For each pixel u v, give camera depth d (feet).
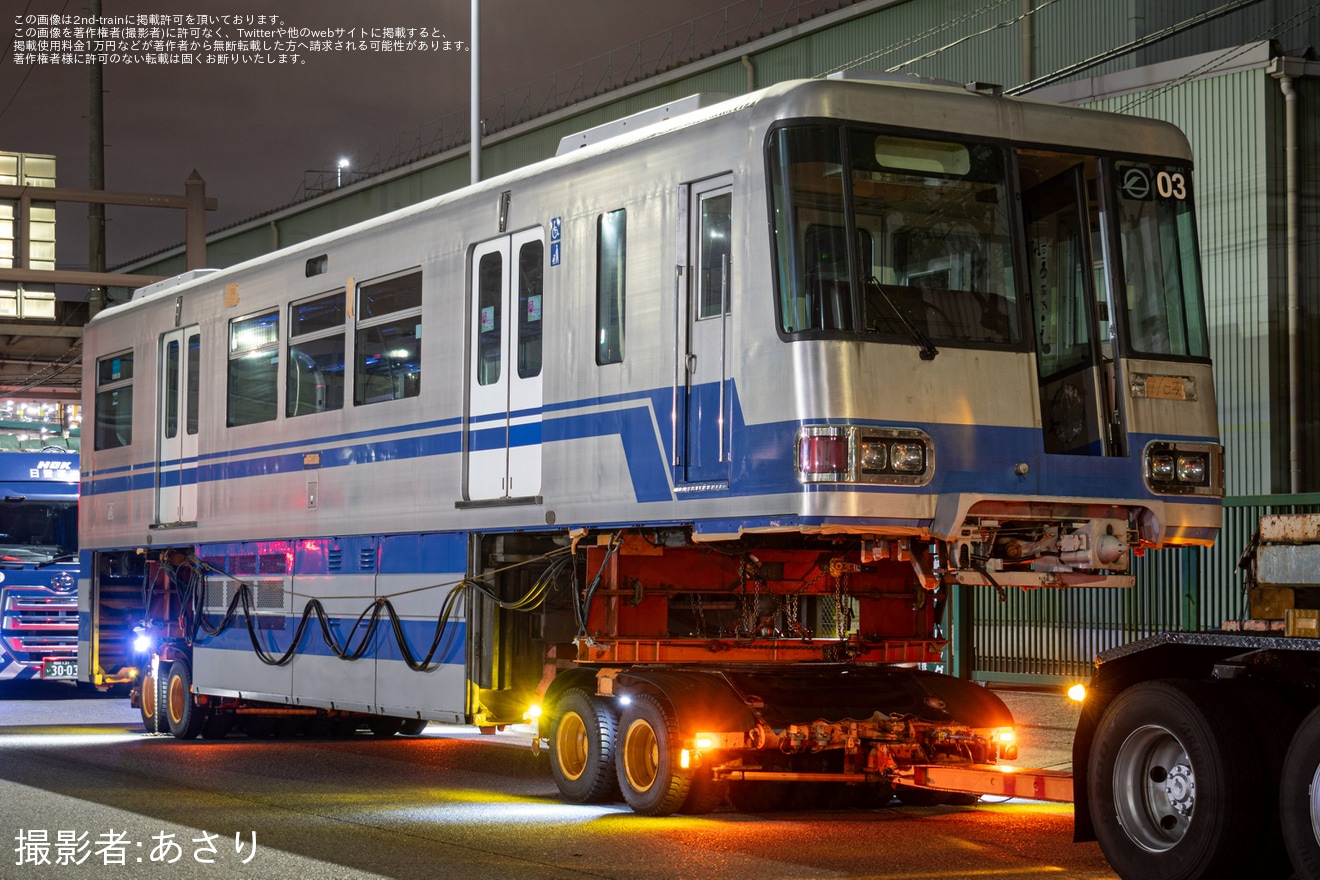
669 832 30.99
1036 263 34.06
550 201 37.42
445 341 40.60
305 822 32.58
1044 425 33.06
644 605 35.60
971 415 30.83
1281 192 75.15
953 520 30.17
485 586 39.29
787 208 30.81
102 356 59.47
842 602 36.63
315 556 45.55
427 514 40.78
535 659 39.73
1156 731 23.93
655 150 34.37
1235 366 76.13
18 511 72.74
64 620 69.15
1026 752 43.24
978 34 83.82
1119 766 24.41
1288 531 24.88
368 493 43.27
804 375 30.07
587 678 36.01
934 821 32.91
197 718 51.67
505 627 39.37
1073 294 33.40
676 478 32.91
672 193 33.81
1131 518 32.50
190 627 51.96
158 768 43.42
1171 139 34.01
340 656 43.96
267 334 48.70
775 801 34.63
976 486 30.66
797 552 35.86
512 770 43.32
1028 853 28.58
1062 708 50.57
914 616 37.58
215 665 50.16
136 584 60.23
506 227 38.75
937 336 30.86
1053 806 35.88
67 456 73.97
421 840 30.09
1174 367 33.01
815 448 29.81
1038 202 34.12
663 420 33.47
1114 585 32.37
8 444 75.87
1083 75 84.23
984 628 57.67
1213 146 77.20
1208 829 22.75
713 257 32.76
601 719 34.73
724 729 32.53
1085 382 32.81
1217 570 50.14
